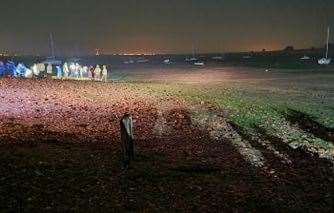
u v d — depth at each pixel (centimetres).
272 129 2303
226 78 7194
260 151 1722
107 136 1844
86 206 956
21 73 5238
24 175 1112
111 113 2534
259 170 1420
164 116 2547
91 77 5700
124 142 1305
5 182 1041
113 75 7969
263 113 2883
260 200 1094
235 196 1111
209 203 1044
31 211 894
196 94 4041
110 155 1455
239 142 1895
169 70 10506
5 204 912
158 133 2022
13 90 3369
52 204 946
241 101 3569
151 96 3597
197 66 13288
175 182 1193
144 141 1806
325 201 1124
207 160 1505
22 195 974
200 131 2128
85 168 1249
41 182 1078
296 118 2723
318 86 5378
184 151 1639
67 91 3572
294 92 4547
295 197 1145
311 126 2439
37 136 1683
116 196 1040
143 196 1058
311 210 1050
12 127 1861
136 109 2764
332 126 2469
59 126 2025
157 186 1144
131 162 1337
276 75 7931
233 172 1363
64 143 1594
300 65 12231
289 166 1495
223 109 3000
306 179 1331
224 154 1634
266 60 17488
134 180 1175
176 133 2041
